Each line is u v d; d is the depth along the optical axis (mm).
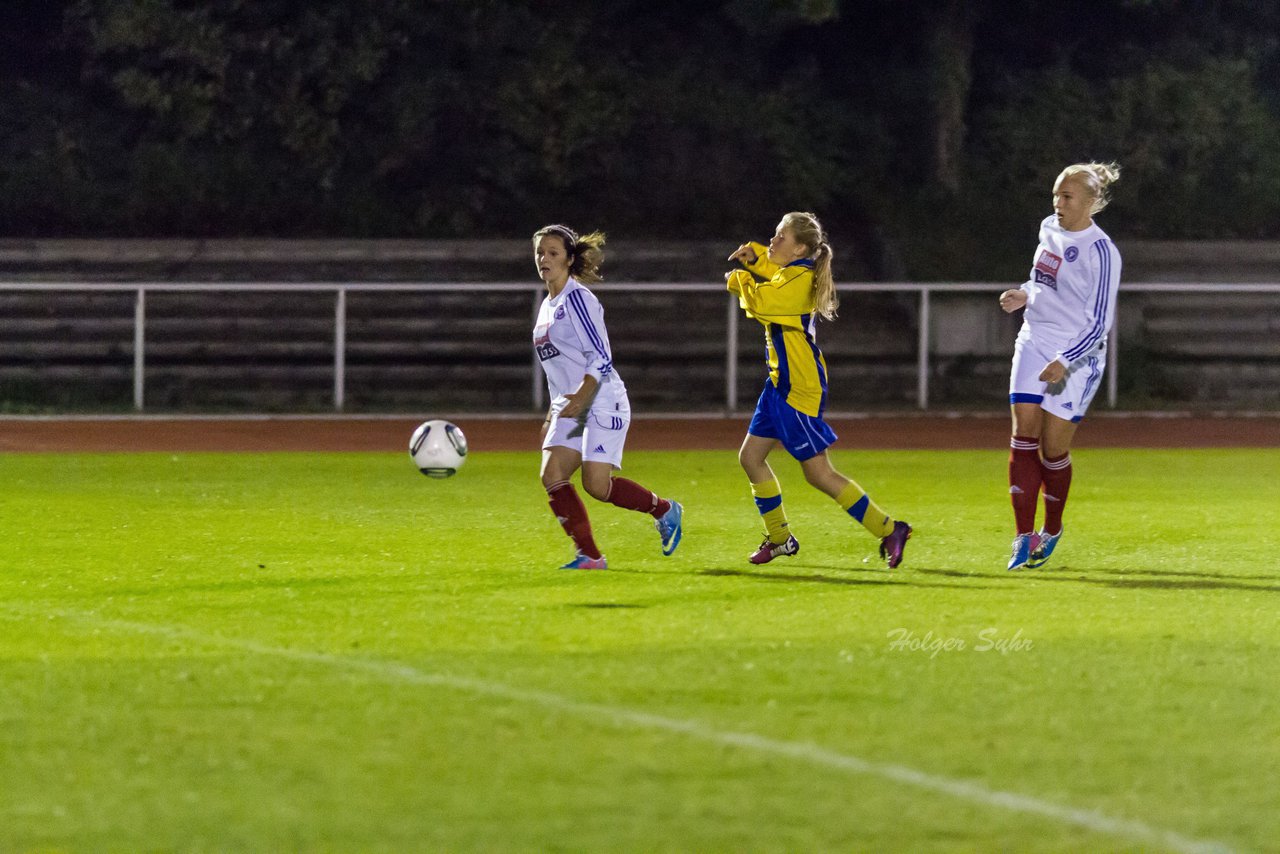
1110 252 30750
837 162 100688
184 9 95625
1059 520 31000
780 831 14977
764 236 99188
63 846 14570
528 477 48625
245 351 82875
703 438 65375
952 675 21078
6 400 76375
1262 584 28844
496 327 85688
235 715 18984
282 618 25109
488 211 99562
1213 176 103812
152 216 96125
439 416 74000
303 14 95062
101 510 39625
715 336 86125
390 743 17781
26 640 23328
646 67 101562
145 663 21734
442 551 32750
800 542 34562
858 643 23078
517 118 96188
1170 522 37938
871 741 17922
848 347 84688
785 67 105375
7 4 100000
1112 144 101375
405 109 95688
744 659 21984
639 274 91812
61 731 18297
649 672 21172
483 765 16969
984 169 100375
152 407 76375
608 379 30719
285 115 95062
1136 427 70125
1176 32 108500
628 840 14734
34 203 95375
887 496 43938
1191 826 15156
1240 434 67125
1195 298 88438
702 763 17031
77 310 85000
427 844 14633
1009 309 31922
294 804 15719
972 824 15180
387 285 73812
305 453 57500
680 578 29438
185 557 31750
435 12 96125
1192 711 19266
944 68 98562
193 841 14703
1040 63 107438
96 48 93750
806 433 30234
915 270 90562
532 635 23688
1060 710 19297
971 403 80562
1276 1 109125
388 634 23750
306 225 97438
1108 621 24922
